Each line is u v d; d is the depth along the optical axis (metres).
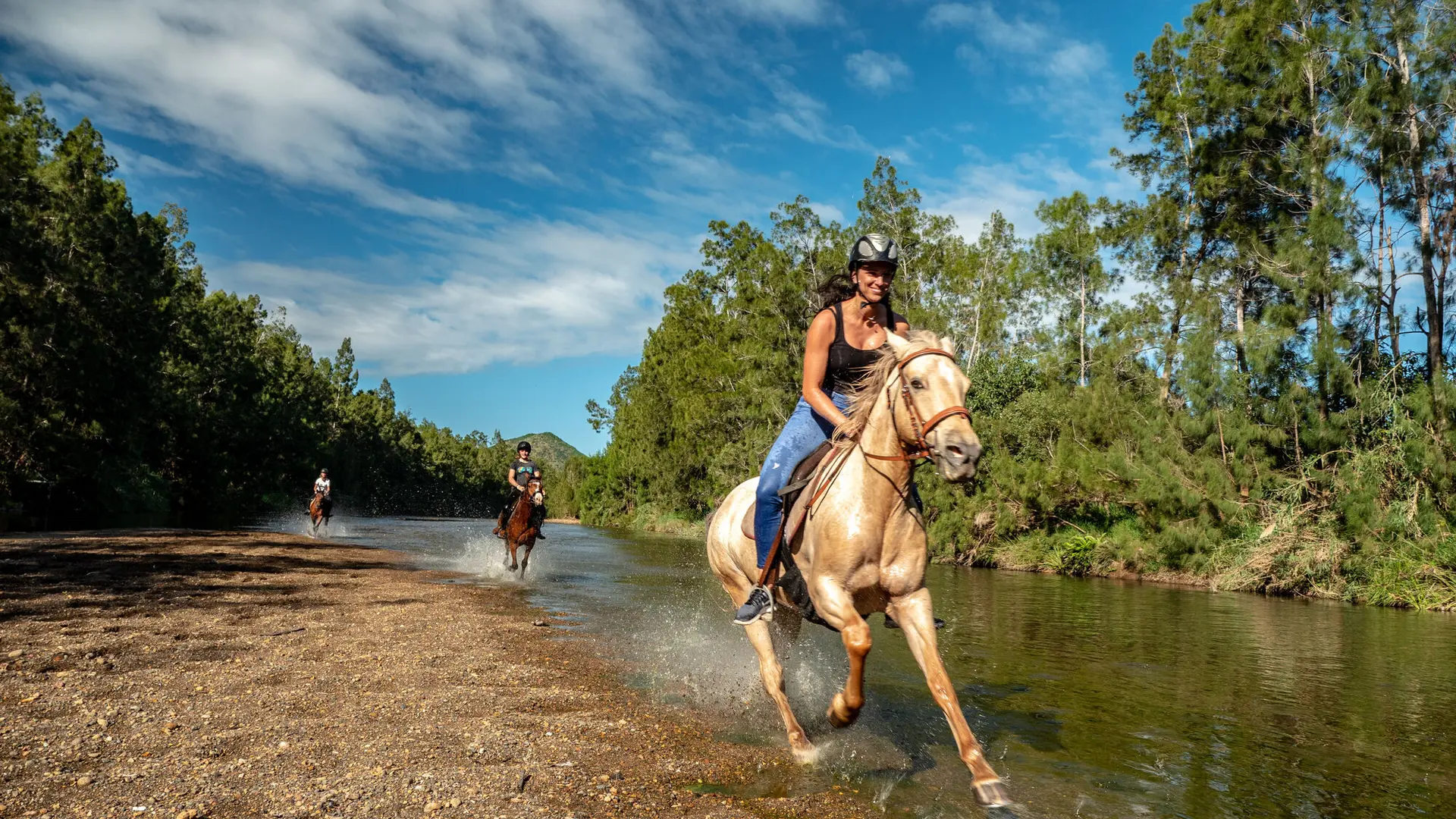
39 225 30.19
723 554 5.34
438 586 12.02
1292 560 14.61
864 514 3.92
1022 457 27.77
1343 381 15.83
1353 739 4.79
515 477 14.72
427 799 3.42
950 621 9.79
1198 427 17.34
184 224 52.66
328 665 6.03
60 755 3.78
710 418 43.44
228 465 52.22
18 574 10.98
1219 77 25.06
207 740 4.09
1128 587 15.55
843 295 4.69
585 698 5.38
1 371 28.22
